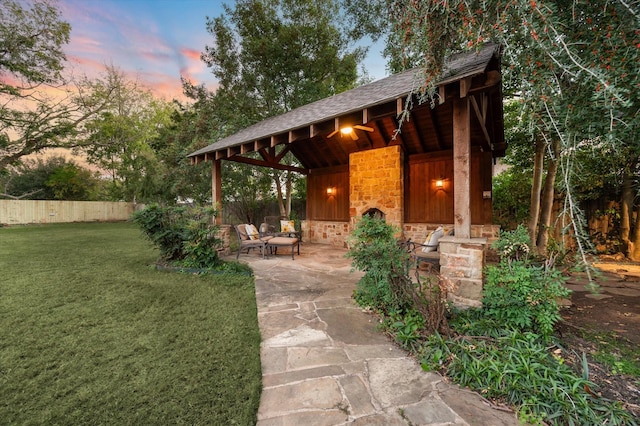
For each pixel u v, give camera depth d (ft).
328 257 22.97
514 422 5.52
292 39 33.71
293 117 22.71
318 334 9.32
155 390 6.52
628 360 7.51
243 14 33.83
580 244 6.27
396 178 23.68
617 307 11.47
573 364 7.29
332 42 36.63
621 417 5.39
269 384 6.77
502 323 8.79
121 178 66.95
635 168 16.65
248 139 19.51
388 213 24.08
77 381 6.84
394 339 8.87
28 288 14.10
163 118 63.21
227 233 24.86
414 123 21.71
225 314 11.00
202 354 8.09
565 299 12.35
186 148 38.88
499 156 24.56
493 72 10.08
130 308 11.54
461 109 10.98
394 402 6.10
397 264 10.33
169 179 41.37
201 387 6.64
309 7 34.68
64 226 51.11
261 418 5.70
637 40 5.43
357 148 26.55
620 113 5.85
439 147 23.40
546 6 5.43
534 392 5.98
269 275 16.93
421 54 8.41
